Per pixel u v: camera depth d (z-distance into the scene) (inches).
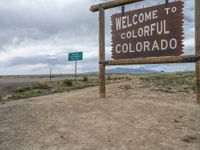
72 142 222.1
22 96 629.3
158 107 332.2
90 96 458.9
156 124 260.5
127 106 343.3
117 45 429.4
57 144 219.5
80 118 293.0
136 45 404.5
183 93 474.9
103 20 438.6
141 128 250.1
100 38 438.3
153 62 374.3
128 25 414.9
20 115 322.0
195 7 328.8
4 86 871.7
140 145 209.9
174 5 359.6
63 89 773.3
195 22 329.7
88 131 247.6
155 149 201.8
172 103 361.1
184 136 227.0
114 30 435.2
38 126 271.4
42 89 785.6
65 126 266.2
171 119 276.2
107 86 668.7
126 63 404.8
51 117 303.9
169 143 212.7
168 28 366.0
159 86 609.6
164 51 370.6
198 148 202.5
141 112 308.3
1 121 300.0
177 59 349.1
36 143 224.4
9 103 452.1
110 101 386.6
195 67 339.9
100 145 212.8
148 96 436.8
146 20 391.9
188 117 282.4
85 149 206.4
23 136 243.8
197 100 348.2
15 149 214.4
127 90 538.9
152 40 384.5
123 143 215.2
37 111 339.3
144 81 821.9
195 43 333.1
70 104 376.8
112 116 295.4
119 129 249.4
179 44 354.3
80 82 1039.0
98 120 281.4
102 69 434.0
